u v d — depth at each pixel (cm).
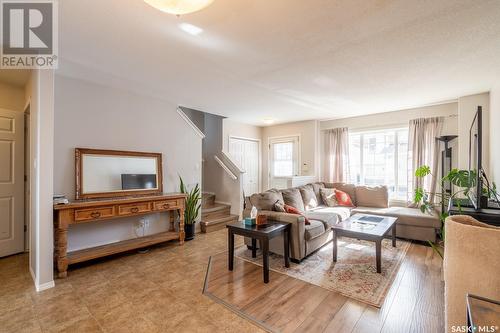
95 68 280
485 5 167
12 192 330
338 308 207
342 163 548
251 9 171
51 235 245
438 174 430
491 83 328
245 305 212
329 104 440
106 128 342
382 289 239
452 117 427
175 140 428
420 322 188
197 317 195
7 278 262
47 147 243
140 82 327
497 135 314
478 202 228
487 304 107
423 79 312
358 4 166
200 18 183
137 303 215
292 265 298
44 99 240
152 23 190
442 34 205
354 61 259
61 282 254
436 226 364
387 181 508
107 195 334
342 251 345
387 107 464
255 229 270
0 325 185
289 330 179
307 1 163
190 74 298
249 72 290
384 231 289
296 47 229
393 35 207
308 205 449
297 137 609
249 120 592
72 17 183
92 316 197
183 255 334
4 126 325
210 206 525
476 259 131
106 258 322
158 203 351
